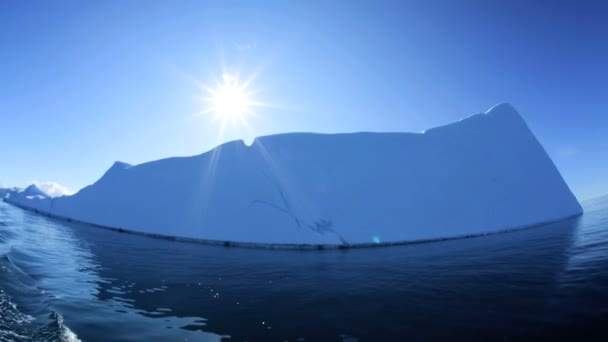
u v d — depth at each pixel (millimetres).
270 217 10883
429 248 8930
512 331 3230
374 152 12961
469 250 8047
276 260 7707
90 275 5750
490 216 11914
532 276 5031
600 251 6273
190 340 3330
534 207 13000
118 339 3311
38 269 5840
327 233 10383
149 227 12258
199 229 11195
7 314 3648
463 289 4680
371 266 6730
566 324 3264
